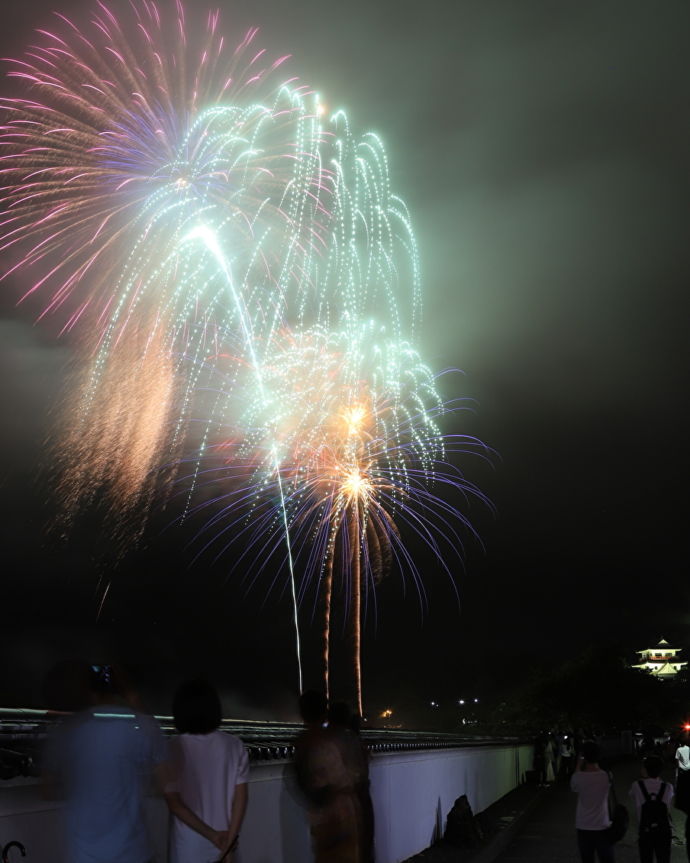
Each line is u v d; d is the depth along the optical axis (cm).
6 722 507
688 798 1091
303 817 902
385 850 1172
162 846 640
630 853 1496
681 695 10331
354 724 800
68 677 509
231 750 558
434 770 1570
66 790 488
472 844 1473
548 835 1742
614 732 7206
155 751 520
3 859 470
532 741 3691
